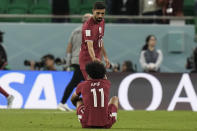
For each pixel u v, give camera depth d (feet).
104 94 83.30
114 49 186.19
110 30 186.39
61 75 152.46
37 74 152.46
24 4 198.70
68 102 150.41
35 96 151.23
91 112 83.82
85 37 103.35
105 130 81.46
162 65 185.98
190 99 150.10
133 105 149.69
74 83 136.46
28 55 185.68
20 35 185.68
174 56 185.78
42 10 197.57
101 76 82.99
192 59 183.01
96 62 83.35
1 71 152.46
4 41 185.16
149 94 150.20
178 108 149.69
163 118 120.98
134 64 186.19
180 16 188.44
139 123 106.73
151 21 189.67
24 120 109.81
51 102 151.02
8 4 198.49
